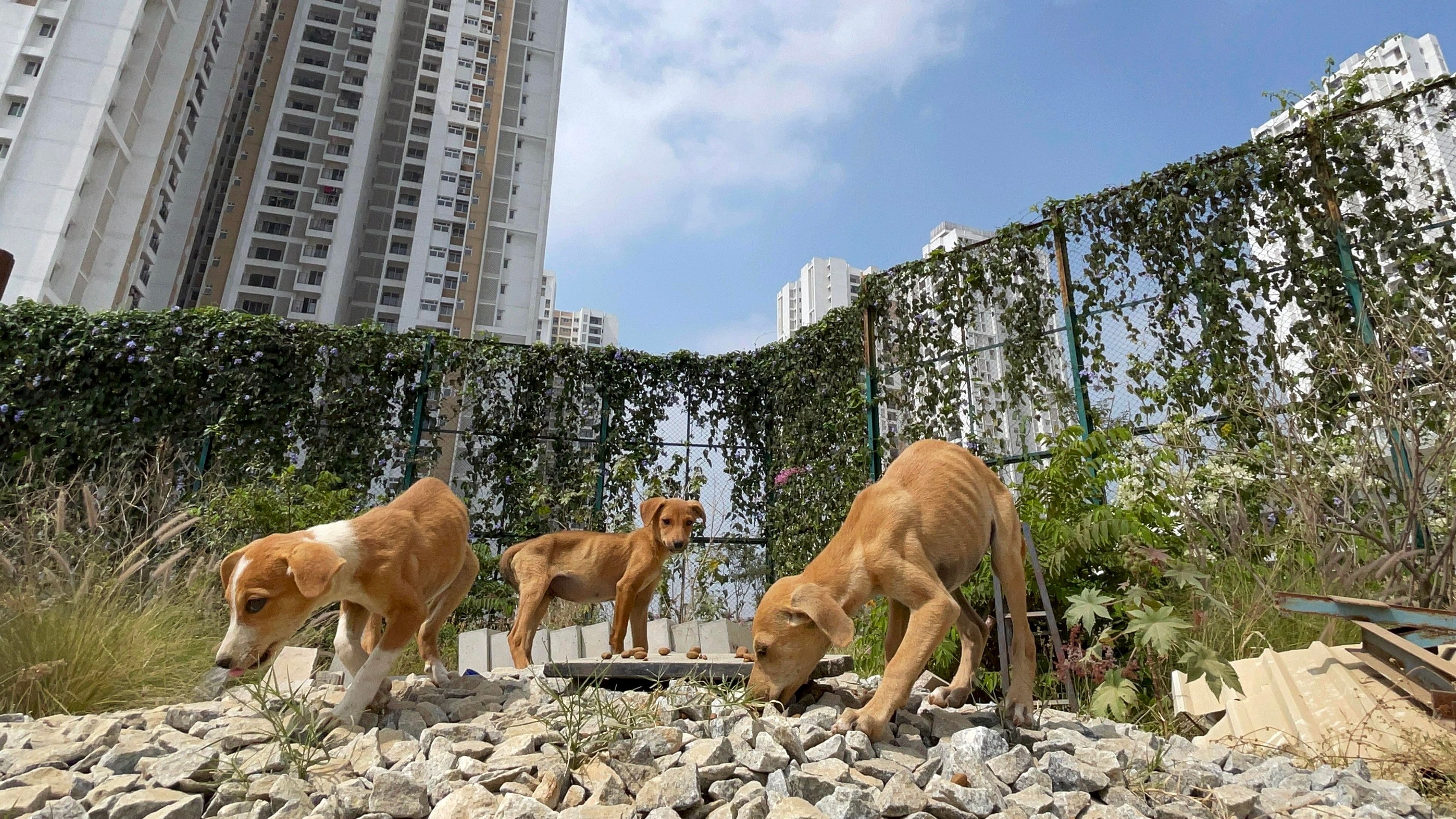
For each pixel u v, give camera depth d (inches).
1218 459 222.2
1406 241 233.1
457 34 2437.3
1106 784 93.7
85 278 1453.0
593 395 387.9
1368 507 196.1
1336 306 237.3
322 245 2137.1
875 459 329.4
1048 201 295.3
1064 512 212.8
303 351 351.3
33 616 147.8
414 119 2330.2
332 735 107.3
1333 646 150.6
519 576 224.7
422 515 134.4
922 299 331.6
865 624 234.8
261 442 335.6
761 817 80.7
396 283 2185.0
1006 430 297.9
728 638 224.5
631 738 97.7
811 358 381.1
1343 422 218.2
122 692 143.0
